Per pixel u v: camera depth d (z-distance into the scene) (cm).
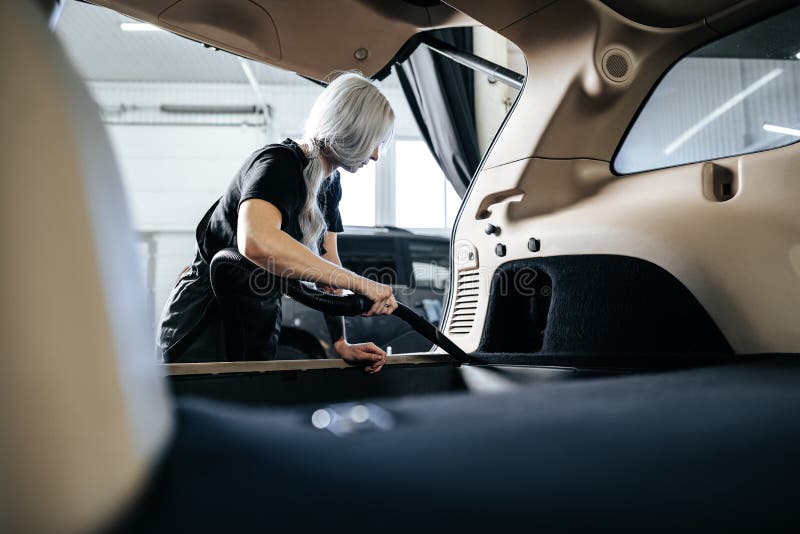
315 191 128
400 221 866
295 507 24
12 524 20
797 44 120
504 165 153
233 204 126
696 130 134
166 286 861
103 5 144
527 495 26
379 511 24
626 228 125
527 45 146
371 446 32
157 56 837
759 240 105
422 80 524
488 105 542
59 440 21
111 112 896
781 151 106
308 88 922
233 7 148
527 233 146
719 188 115
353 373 117
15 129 22
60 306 21
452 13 155
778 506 26
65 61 26
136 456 24
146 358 27
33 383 20
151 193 883
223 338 134
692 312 113
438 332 126
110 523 22
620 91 140
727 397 50
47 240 21
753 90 126
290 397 108
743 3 126
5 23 22
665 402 46
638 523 24
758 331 104
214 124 897
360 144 125
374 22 158
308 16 153
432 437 35
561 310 135
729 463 31
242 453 31
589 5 132
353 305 111
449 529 23
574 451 32
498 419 39
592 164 142
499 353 144
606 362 123
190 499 25
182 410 45
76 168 23
